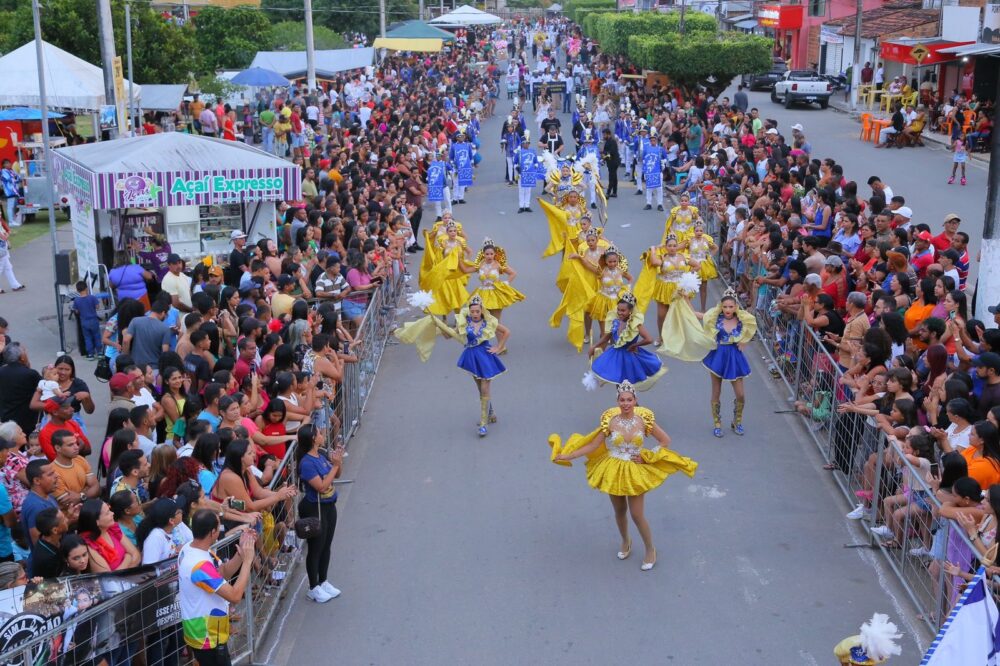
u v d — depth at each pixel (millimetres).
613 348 12992
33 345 17094
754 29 65938
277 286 14914
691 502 11383
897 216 16812
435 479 12172
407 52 63625
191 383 11531
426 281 17422
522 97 53875
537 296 19859
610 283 15164
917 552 9359
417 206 24234
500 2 139375
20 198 26094
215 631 7621
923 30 43594
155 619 7746
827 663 8453
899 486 9961
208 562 7539
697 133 31859
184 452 9742
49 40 33812
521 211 28250
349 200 19969
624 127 33594
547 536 10750
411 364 16500
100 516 7945
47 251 23406
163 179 16422
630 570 10023
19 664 6879
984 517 8453
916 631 8875
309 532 8977
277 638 9047
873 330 11297
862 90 44156
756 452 12680
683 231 18547
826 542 10469
